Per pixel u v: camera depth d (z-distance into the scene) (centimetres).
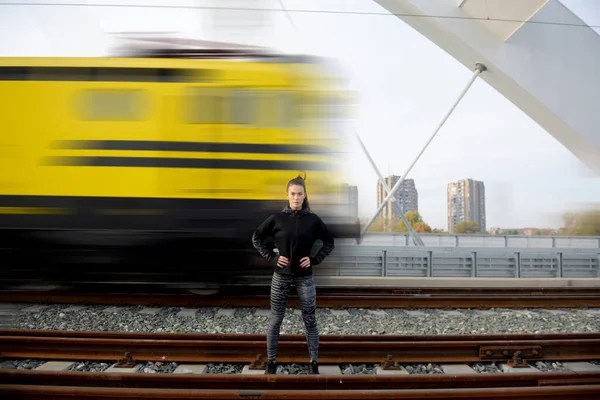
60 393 246
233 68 481
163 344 329
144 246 471
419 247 815
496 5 1095
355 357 327
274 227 279
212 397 244
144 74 474
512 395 251
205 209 468
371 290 601
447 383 272
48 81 471
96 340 331
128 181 466
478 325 448
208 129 473
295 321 447
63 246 468
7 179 464
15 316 453
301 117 484
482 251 825
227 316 462
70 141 467
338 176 484
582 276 854
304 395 243
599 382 275
